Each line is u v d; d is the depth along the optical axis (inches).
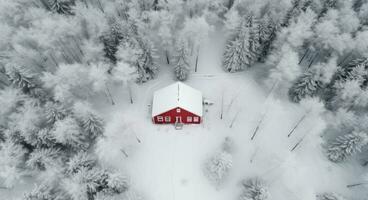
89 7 1918.1
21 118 1355.8
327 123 1528.1
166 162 1472.7
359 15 1867.6
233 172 1439.5
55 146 1378.0
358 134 1343.5
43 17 1777.8
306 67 1872.5
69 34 1761.8
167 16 1781.5
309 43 1806.1
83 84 1653.5
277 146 1535.4
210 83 1830.7
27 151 1341.0
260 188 1235.9
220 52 2012.8
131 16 1770.4
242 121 1637.6
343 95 1492.4
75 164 1275.8
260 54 1862.7
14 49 1690.5
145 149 1517.0
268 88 1800.0
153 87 1806.1
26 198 1190.9
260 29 1718.8
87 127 1413.6
